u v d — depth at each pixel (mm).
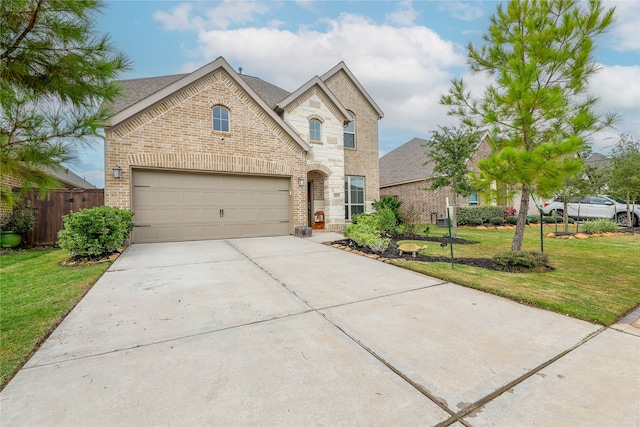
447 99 6789
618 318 3668
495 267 6215
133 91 10633
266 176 11109
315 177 14031
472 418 2025
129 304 4148
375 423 1964
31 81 2787
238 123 10414
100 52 2889
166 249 8234
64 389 2305
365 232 8695
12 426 1922
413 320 3641
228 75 10227
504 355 2826
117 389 2307
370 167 15836
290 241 9875
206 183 10039
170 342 3076
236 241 9781
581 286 4930
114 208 7551
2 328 3361
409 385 2371
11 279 5371
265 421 1976
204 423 1957
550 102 5488
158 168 9125
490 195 6391
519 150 5738
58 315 3723
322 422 1969
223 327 3438
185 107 9547
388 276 5688
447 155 11688
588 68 5762
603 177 12297
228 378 2453
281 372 2539
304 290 4824
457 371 2564
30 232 9562
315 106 12898
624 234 11914
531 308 4035
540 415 2051
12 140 2605
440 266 6348
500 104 6145
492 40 6652
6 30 2523
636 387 2344
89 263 6504
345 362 2701
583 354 2852
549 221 16547
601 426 1943
